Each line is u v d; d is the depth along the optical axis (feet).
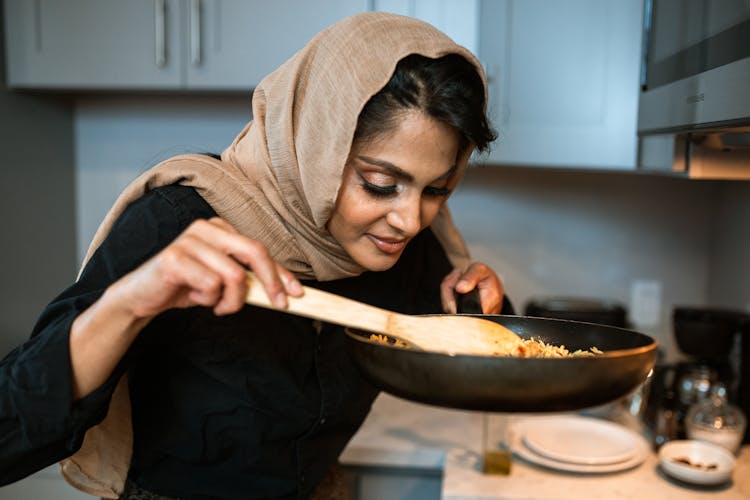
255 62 5.15
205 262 1.84
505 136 4.98
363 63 2.26
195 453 2.90
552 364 1.74
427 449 4.44
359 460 4.45
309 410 2.95
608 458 4.02
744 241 5.35
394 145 2.24
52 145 6.08
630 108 4.83
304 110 2.45
